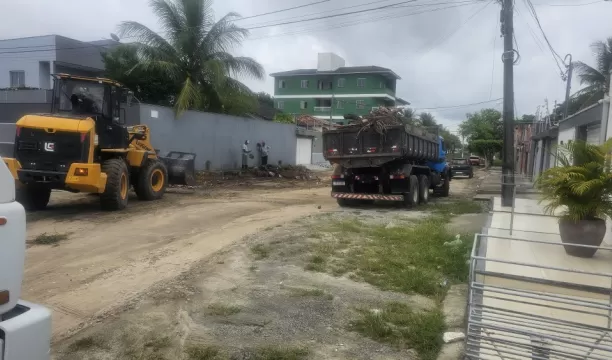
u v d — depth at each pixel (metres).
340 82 61.47
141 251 8.21
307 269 7.30
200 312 5.54
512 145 14.14
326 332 5.11
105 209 12.27
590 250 7.65
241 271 7.16
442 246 8.77
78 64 33.88
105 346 4.65
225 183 21.89
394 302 5.95
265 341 4.85
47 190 12.24
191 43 25.66
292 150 34.38
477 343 4.33
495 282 6.40
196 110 25.28
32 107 23.45
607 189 7.57
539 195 8.68
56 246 8.38
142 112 21.20
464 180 32.06
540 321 4.61
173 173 17.12
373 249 8.59
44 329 2.90
